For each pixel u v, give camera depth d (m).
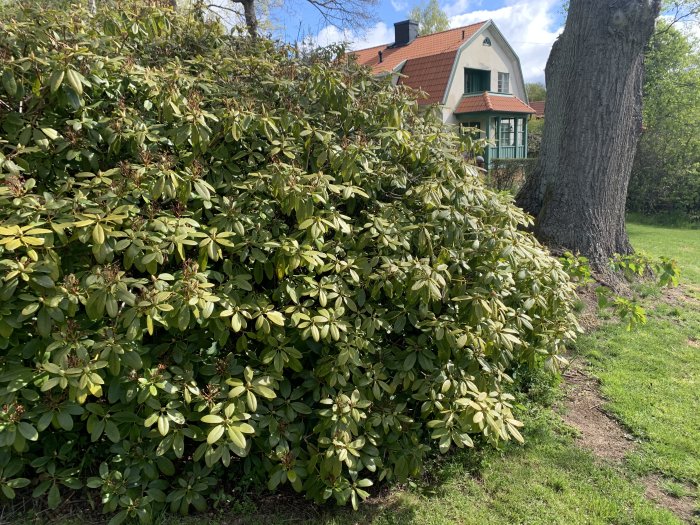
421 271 2.44
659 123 13.12
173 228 2.16
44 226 2.04
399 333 2.75
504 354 2.72
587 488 2.72
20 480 2.01
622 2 5.37
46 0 3.16
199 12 3.76
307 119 2.83
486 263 2.75
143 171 2.23
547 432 3.22
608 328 4.87
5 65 2.12
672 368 4.17
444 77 18.86
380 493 2.58
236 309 2.17
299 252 2.30
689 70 13.22
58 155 2.38
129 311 1.96
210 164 2.61
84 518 2.19
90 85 2.28
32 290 1.98
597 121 5.62
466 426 2.37
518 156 21.50
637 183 13.41
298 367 2.36
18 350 2.05
